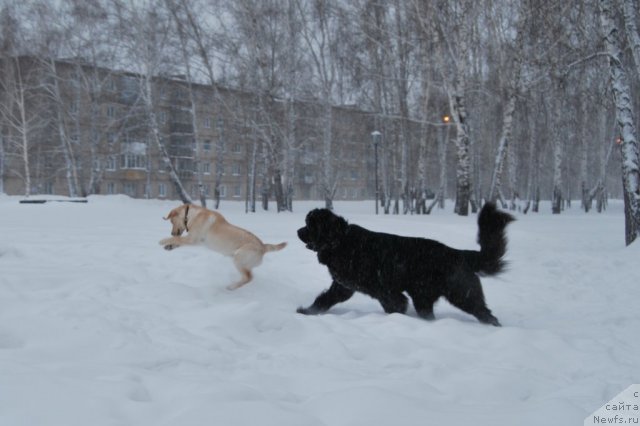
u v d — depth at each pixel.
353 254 6.15
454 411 2.87
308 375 3.67
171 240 6.62
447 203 46.56
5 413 2.38
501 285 8.45
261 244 6.85
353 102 31.36
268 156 29.84
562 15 18.38
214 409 2.55
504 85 24.92
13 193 44.03
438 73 26.58
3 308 4.70
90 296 5.53
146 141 38.94
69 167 32.59
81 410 2.47
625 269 9.68
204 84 32.03
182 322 4.95
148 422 2.51
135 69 29.78
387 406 2.79
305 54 28.80
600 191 37.44
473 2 22.28
